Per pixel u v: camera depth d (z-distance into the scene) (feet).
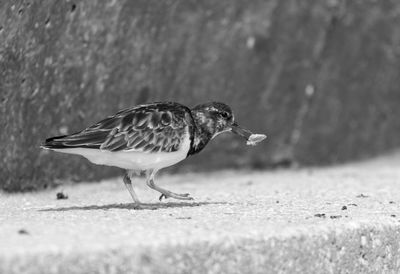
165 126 36.17
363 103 71.61
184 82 56.13
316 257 30.81
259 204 39.50
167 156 36.60
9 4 39.01
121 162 35.91
